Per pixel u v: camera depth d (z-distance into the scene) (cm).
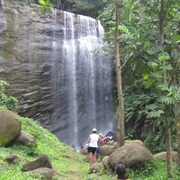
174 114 635
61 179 762
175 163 825
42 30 1891
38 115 1811
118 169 549
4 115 1075
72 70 2044
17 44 1747
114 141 1452
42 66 1858
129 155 811
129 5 739
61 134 1938
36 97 1800
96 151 1133
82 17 2161
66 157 1234
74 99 2039
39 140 1330
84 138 2052
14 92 1686
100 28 2238
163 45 684
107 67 2162
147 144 1376
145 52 653
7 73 1669
